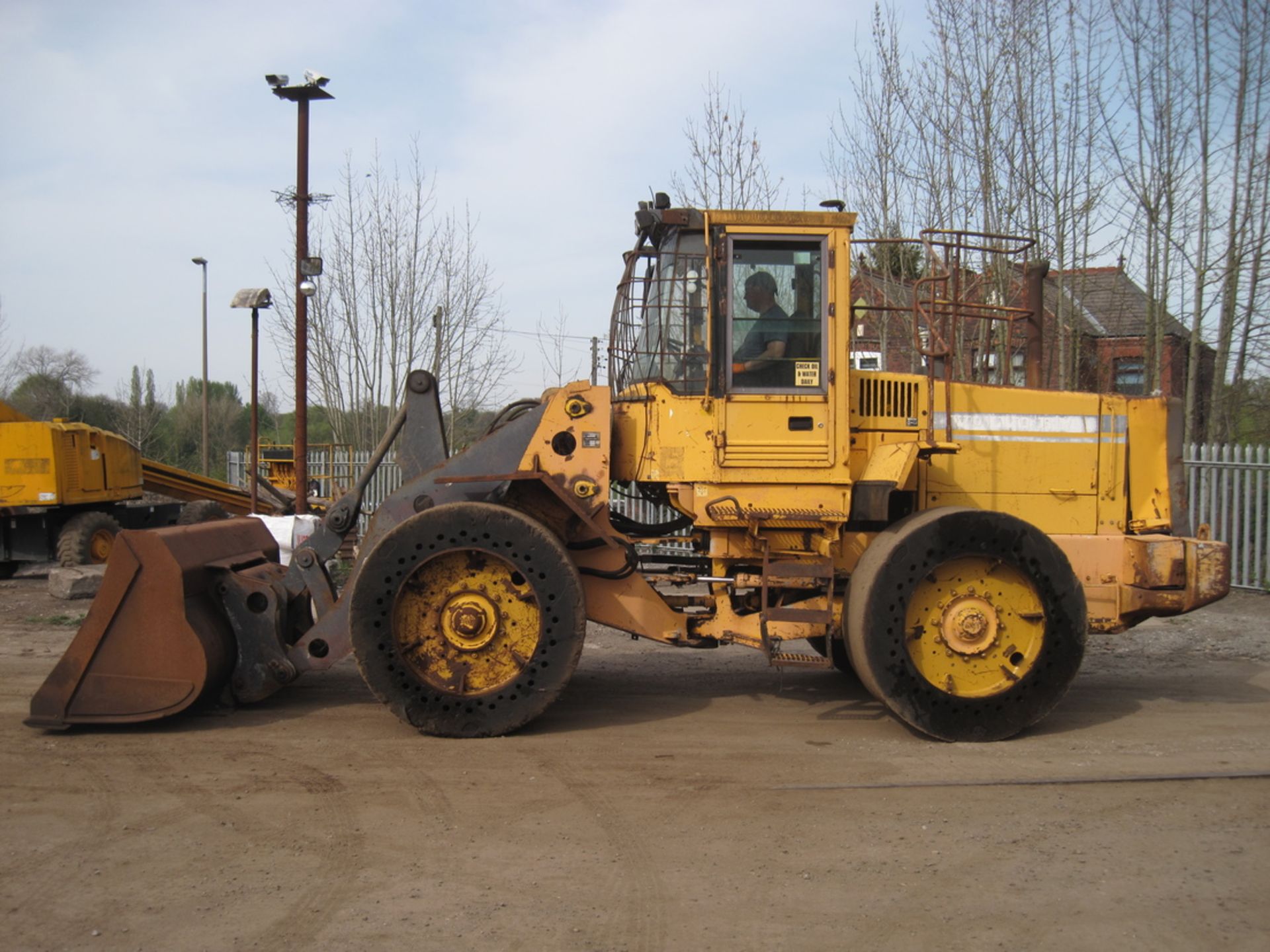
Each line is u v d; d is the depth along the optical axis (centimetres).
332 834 437
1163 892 385
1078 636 583
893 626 567
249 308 1251
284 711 636
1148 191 1425
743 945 344
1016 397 662
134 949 339
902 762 542
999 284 1280
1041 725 622
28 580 1381
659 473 617
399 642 573
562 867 405
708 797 486
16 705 644
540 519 617
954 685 589
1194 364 1417
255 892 382
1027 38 1395
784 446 609
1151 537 646
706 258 608
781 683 749
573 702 680
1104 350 1655
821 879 395
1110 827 450
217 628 605
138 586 582
